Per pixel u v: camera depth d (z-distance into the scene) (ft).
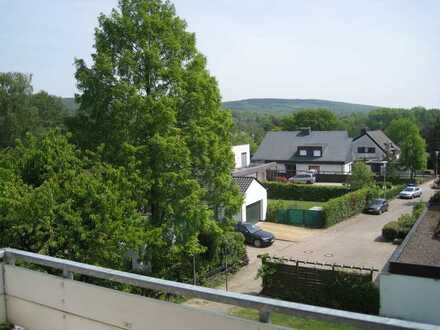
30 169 49.70
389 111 485.97
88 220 45.50
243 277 75.77
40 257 14.01
